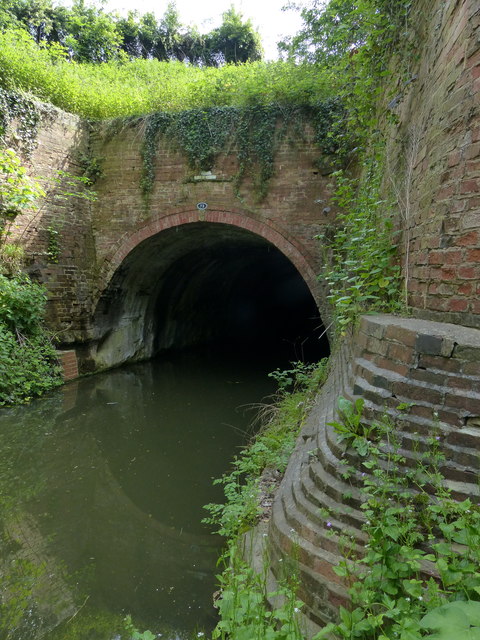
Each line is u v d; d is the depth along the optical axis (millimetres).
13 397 7215
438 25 3469
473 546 1651
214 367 11508
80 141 9000
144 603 2986
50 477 4949
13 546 3658
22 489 4641
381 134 5402
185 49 20562
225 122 8445
